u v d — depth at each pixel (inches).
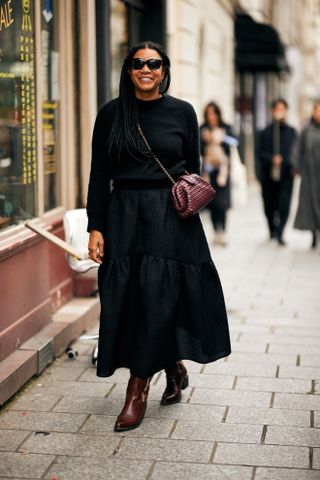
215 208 428.5
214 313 175.6
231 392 192.7
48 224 235.8
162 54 168.1
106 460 152.7
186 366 213.2
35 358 200.2
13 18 209.8
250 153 890.1
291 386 197.3
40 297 221.3
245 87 853.8
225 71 696.4
